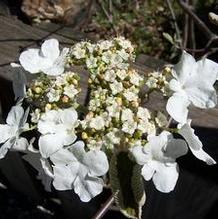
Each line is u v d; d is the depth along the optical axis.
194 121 0.21
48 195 0.39
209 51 0.30
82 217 0.36
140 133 0.15
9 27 0.27
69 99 0.15
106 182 0.20
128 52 0.16
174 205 0.27
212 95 0.15
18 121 0.16
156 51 0.45
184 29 0.37
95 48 0.16
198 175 0.21
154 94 0.21
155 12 0.47
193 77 0.16
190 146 0.15
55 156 0.15
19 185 0.39
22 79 0.16
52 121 0.15
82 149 0.14
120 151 0.15
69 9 0.35
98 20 0.44
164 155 0.15
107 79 0.15
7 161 0.35
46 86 0.16
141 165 0.15
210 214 0.28
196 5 0.45
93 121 0.15
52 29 0.28
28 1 0.32
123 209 0.16
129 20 0.46
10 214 0.40
